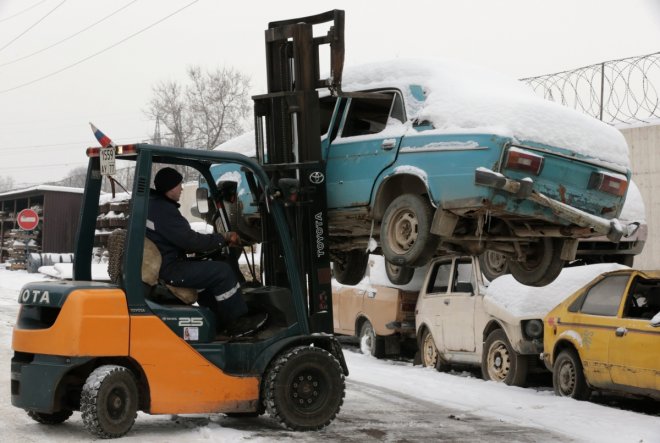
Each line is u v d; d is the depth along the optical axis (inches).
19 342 303.9
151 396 298.2
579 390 422.6
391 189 356.8
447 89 345.1
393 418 356.5
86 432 304.0
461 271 534.3
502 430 334.6
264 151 367.6
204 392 307.9
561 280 474.9
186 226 315.3
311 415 318.7
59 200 1722.4
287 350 322.7
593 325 413.4
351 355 616.4
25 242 1705.2
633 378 386.6
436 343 538.0
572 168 330.3
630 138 687.1
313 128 347.9
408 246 339.9
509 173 317.1
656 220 669.3
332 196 372.5
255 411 320.5
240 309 322.0
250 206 404.5
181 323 306.0
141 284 300.2
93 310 290.5
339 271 443.8
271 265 352.8
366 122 374.9
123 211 1214.9
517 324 464.1
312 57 349.4
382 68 371.2
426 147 334.6
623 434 331.9
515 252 371.9
